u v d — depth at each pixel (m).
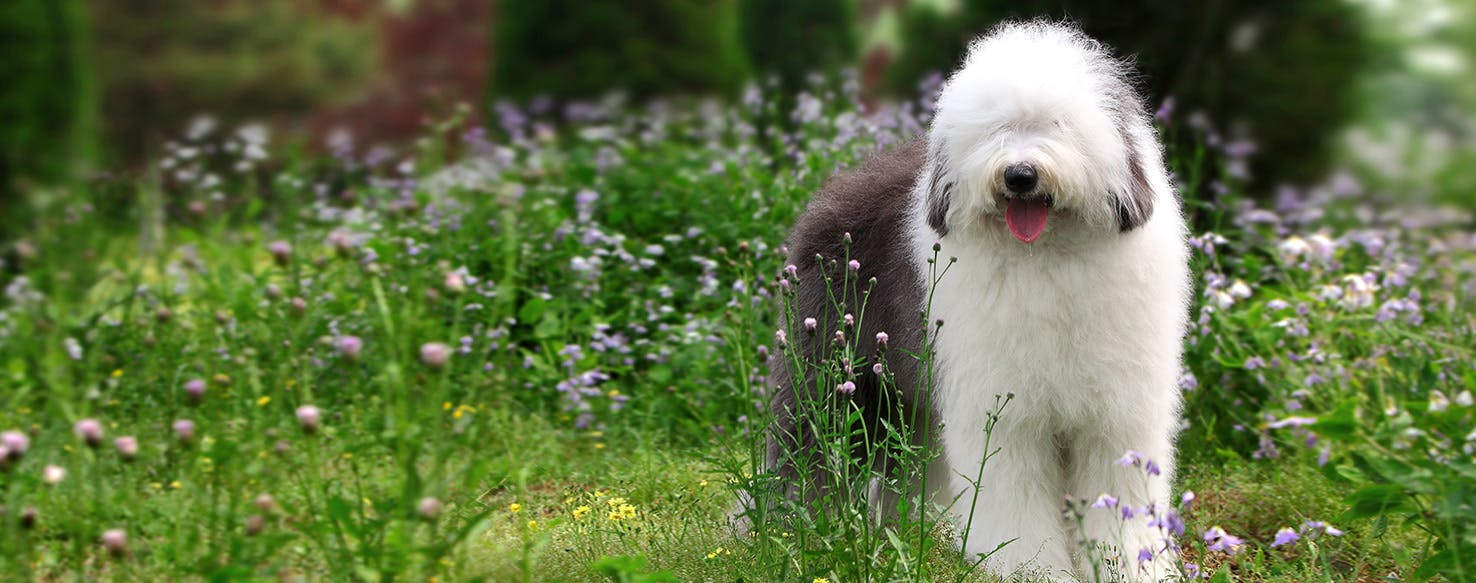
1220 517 5.00
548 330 6.49
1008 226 3.96
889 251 4.67
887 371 4.12
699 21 10.88
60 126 8.62
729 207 7.34
